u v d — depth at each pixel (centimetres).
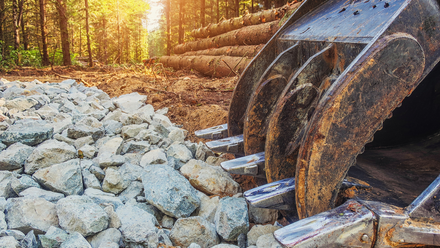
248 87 351
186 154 392
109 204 284
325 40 263
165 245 242
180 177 307
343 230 164
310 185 183
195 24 3388
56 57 1936
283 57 302
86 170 344
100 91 695
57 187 302
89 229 238
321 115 175
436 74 392
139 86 739
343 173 187
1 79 788
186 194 283
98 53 4009
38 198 260
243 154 339
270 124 254
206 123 494
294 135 258
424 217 171
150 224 250
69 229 243
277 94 306
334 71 254
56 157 352
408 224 168
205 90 702
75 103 584
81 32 4028
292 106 250
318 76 253
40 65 1775
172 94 653
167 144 433
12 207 251
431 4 181
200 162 348
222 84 763
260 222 283
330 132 177
